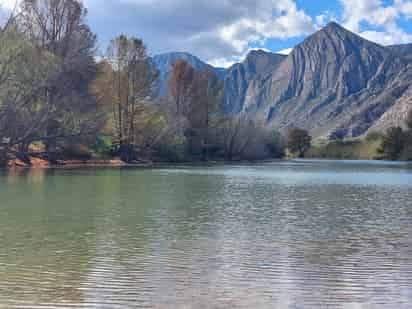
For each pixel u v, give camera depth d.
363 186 39.62
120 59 71.81
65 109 59.06
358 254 14.12
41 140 60.91
